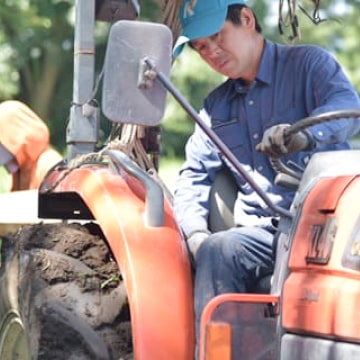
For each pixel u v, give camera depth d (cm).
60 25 3416
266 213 981
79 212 1051
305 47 1010
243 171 873
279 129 870
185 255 898
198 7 1003
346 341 790
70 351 921
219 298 843
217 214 1005
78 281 940
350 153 871
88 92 998
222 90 1034
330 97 970
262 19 3434
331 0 3584
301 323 826
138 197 927
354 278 791
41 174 1425
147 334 866
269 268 920
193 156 1026
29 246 976
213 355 822
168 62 866
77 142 998
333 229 820
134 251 888
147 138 1059
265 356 849
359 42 3778
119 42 862
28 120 1438
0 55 3316
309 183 873
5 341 1017
